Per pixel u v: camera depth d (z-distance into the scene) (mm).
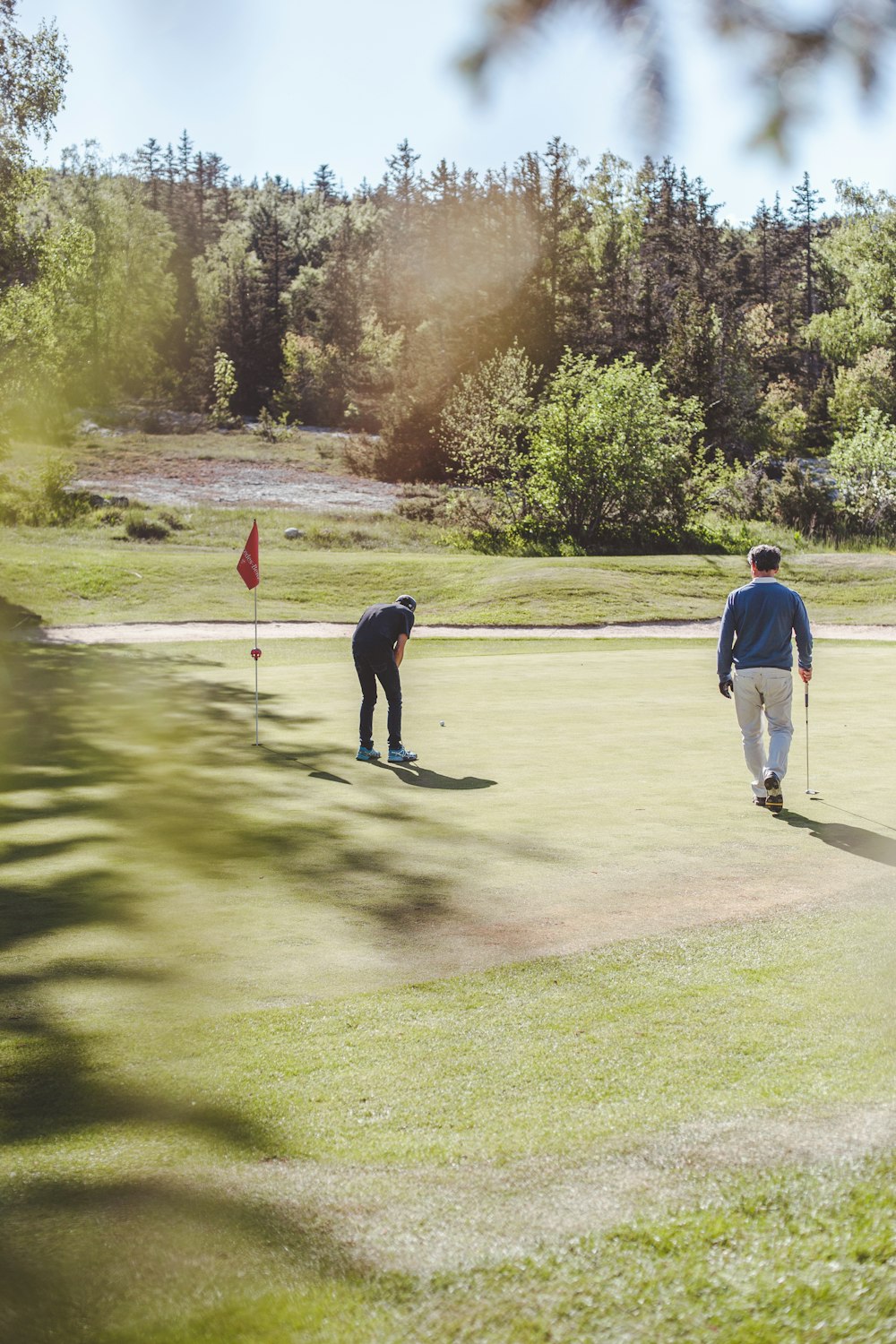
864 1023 3643
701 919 4980
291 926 4980
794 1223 2336
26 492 41188
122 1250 2439
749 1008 3844
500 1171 2732
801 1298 2104
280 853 6293
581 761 9281
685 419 40094
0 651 20438
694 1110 3023
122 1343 2143
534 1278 2246
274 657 20234
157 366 96812
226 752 9891
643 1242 2328
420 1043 3654
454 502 38594
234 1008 4008
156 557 30828
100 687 14812
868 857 6098
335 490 49219
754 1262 2221
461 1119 3072
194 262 104812
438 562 31125
